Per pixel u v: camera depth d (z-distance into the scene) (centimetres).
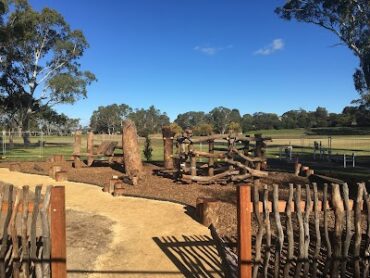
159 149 3831
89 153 1920
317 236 496
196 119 9594
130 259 684
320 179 1340
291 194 490
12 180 1563
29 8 4516
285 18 4069
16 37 4325
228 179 1378
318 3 3828
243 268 468
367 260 510
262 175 1372
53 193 454
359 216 499
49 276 468
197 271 628
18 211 489
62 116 5428
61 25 4950
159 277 609
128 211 1024
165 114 11469
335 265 493
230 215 926
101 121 11000
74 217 966
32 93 4959
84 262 670
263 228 488
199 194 1200
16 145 4753
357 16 3691
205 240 780
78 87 5078
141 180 1444
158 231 844
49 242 467
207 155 1387
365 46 3675
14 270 485
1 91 4900
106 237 803
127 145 1577
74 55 5112
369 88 3891
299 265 491
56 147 4481
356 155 3061
